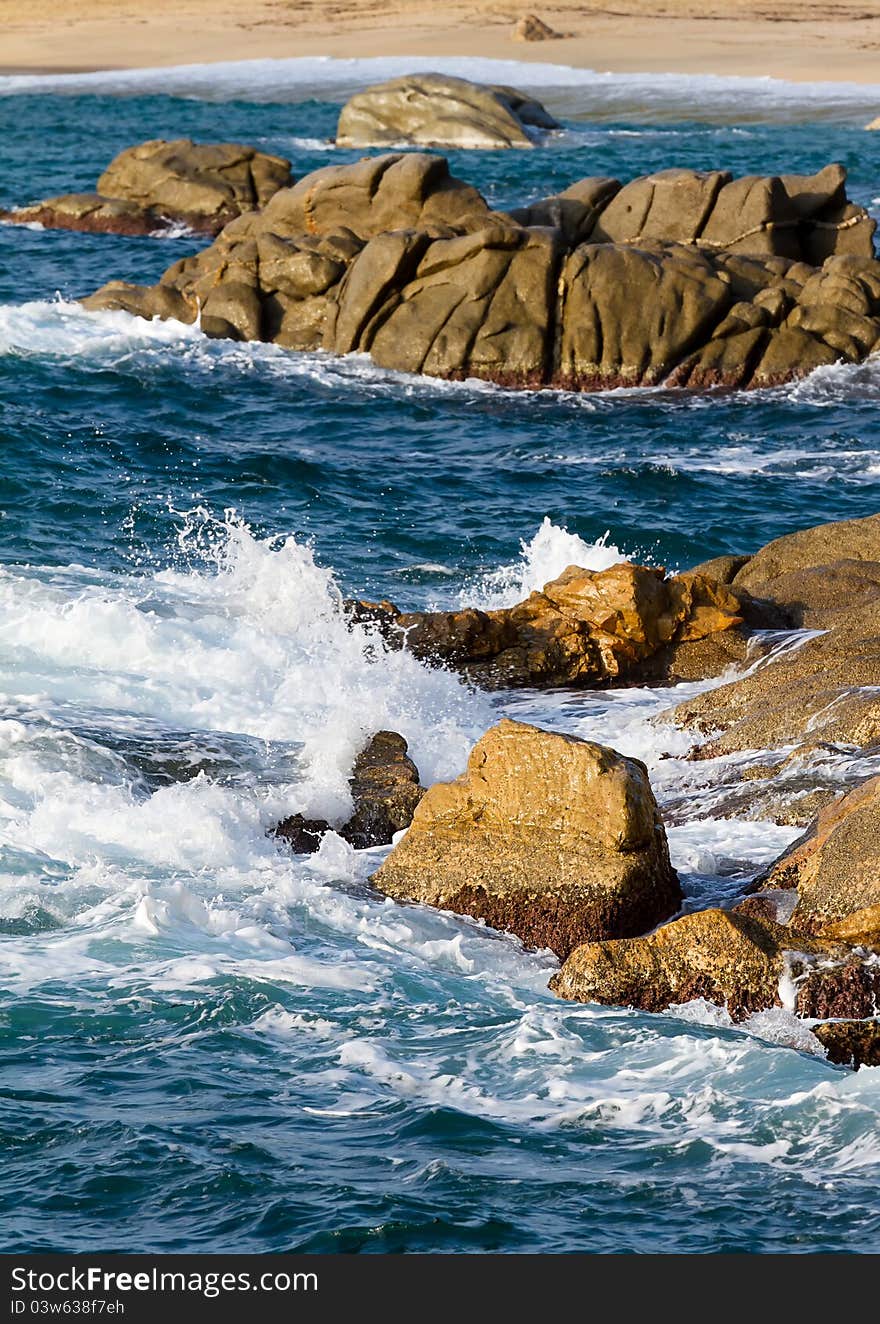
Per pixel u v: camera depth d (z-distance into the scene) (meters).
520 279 47.59
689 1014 15.89
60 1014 15.29
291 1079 14.34
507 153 91.31
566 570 28.20
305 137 100.00
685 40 134.50
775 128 100.50
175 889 17.98
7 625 25.28
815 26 140.25
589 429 43.12
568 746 18.27
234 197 71.12
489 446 41.31
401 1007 15.85
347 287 49.44
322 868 19.41
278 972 16.39
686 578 27.56
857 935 16.52
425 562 32.69
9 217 72.50
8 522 33.16
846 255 49.62
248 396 44.84
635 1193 12.70
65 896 17.89
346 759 21.98
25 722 21.81
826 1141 13.48
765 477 39.09
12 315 50.84
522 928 17.91
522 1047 15.09
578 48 132.38
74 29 149.50
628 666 26.66
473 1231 12.12
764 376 47.16
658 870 18.17
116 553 31.78
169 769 21.20
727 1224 12.30
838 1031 15.41
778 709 23.23
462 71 123.56
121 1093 13.95
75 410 42.19
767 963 15.95
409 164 54.34
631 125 102.31
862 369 47.47
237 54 135.75
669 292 47.47
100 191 73.44
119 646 24.95
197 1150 13.09
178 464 38.25
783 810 20.66
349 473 38.44
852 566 28.70
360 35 141.25
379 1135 13.45
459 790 18.92
